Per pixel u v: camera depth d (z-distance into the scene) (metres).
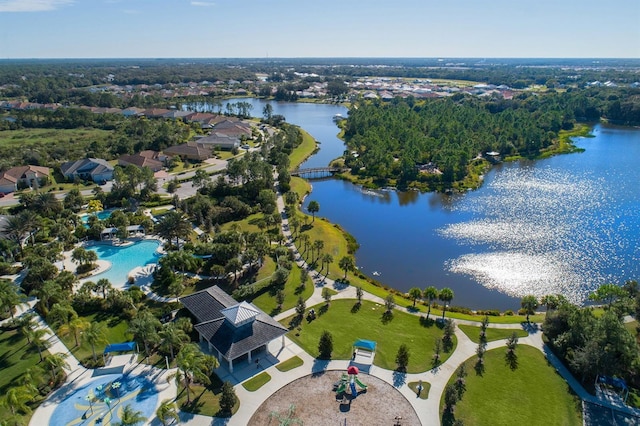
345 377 69.69
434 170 195.88
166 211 143.00
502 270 113.06
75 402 65.19
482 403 66.19
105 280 91.44
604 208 152.25
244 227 133.38
